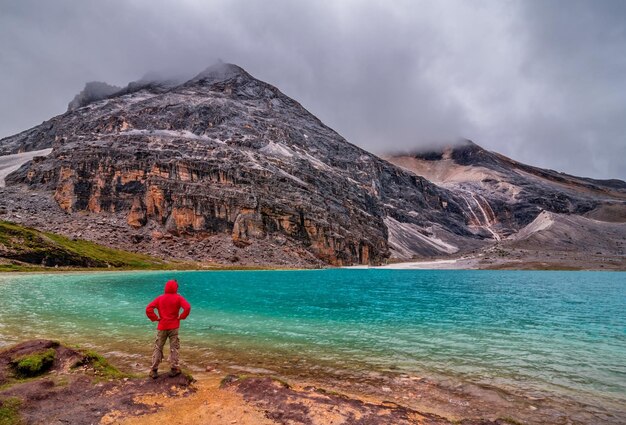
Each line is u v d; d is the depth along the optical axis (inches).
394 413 470.3
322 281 3880.4
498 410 541.3
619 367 761.0
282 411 464.1
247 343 943.0
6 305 1539.1
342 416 452.8
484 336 1071.0
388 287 3211.1
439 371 727.1
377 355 841.5
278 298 2095.2
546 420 510.3
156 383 561.3
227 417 446.0
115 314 1358.3
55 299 1795.0
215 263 6264.8
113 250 5502.0
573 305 1929.1
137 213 6983.3
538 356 847.7
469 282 4128.9
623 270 7470.5
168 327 592.1
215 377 657.0
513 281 4407.0
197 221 7086.6
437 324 1272.1
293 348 898.1
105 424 422.0
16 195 7244.1
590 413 535.8
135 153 7849.4
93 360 644.1
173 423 428.8
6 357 621.3
